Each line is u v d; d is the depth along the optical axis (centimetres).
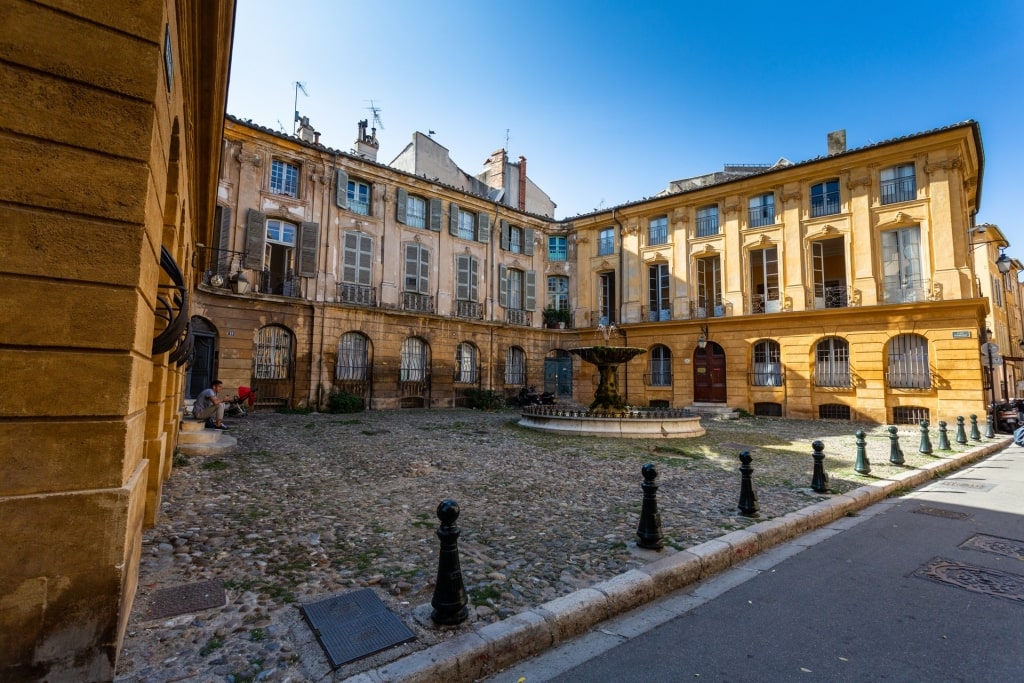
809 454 1128
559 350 2844
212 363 1788
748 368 2241
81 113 272
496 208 2686
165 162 387
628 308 2639
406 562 444
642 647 337
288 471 798
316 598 369
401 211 2302
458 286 2497
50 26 268
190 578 394
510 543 502
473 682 297
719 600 409
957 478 952
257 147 1941
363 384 2123
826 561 499
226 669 281
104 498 263
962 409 1770
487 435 1316
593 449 1111
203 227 1182
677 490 739
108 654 260
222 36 584
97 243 272
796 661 318
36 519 249
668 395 2472
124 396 275
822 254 2178
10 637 242
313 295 2022
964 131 1823
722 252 2355
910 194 1945
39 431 254
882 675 304
